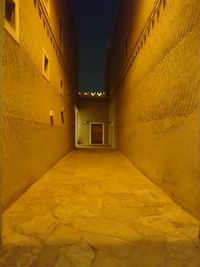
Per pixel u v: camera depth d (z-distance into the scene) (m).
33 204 3.71
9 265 2.11
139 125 6.93
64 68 10.16
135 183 5.22
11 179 3.63
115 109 14.29
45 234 2.69
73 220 3.09
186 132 3.43
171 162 4.06
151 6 5.58
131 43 8.63
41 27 5.62
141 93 6.67
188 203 3.36
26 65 4.40
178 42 3.79
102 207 3.61
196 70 3.13
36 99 5.18
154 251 2.37
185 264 2.17
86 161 8.73
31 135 4.77
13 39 3.68
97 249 2.39
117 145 13.15
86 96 18.55
